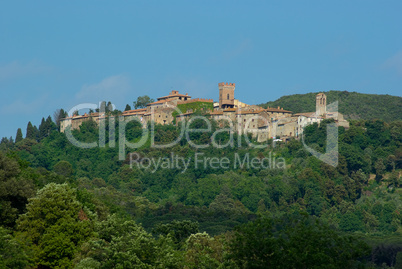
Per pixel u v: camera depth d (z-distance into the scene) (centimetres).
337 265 6222
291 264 6238
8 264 7119
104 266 7369
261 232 6738
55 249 8262
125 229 8306
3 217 8781
